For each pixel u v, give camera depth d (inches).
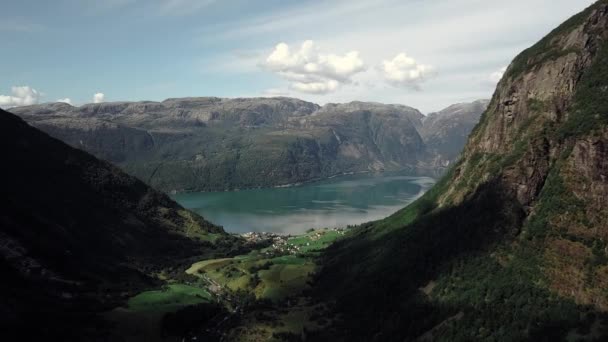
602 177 7303.2
